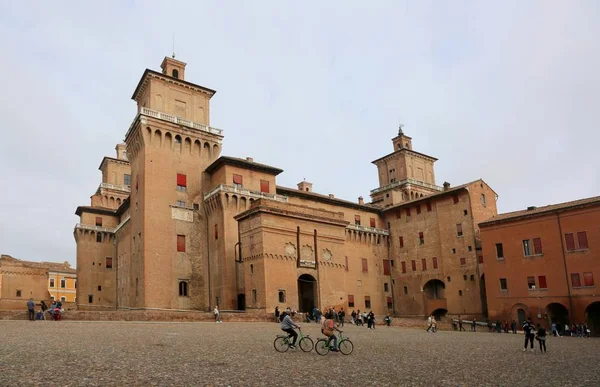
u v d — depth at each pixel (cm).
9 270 8706
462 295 7906
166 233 6862
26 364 1697
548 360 2592
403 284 9056
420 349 2953
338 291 6450
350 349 2495
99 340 2606
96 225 9100
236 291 6606
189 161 7388
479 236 7819
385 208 9581
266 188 7519
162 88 7412
